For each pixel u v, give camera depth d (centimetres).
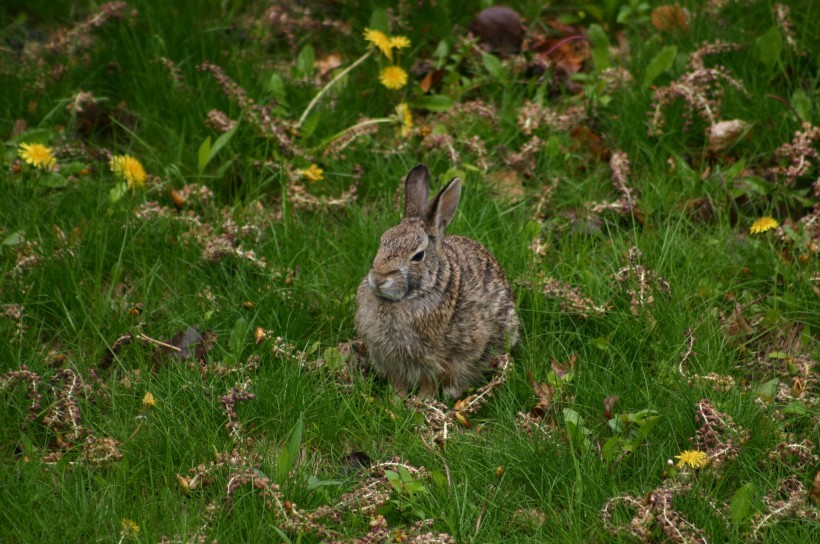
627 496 851
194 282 1118
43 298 1078
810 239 1134
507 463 917
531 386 1002
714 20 1423
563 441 932
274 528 816
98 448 900
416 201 1036
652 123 1270
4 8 1540
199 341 1037
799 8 1412
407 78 1411
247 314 1071
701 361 1025
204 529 827
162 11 1427
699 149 1294
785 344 1072
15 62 1429
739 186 1212
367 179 1266
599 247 1184
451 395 1052
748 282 1113
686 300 1076
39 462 894
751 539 827
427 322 998
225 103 1322
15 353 1013
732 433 903
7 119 1312
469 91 1427
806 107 1259
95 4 1512
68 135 1296
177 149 1262
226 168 1241
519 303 1098
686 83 1262
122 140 1334
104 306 1064
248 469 866
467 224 1174
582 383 991
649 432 934
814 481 880
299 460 930
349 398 984
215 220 1192
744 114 1286
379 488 877
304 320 1070
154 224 1160
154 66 1357
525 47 1445
